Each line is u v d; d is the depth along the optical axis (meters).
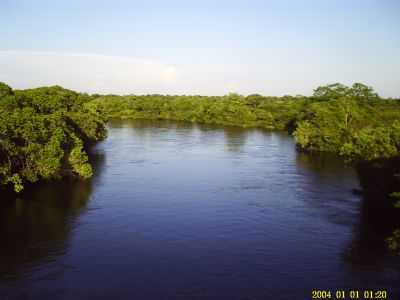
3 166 52.44
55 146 58.31
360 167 61.50
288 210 50.41
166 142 108.31
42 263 35.09
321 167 76.88
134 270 34.06
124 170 71.94
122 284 31.80
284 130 144.88
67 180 63.44
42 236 41.00
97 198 54.38
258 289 31.36
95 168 73.19
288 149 98.81
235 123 160.38
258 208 51.16
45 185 60.22
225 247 39.03
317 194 57.75
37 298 29.72
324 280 32.91
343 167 76.94
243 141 113.06
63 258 36.12
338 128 95.31
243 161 82.19
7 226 43.59
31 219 45.84
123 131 133.75
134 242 39.88
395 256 37.34
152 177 67.00
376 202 53.06
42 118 60.94
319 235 42.34
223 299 29.92
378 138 65.19
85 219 46.16
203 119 172.75
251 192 58.56
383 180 53.03
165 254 37.25
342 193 58.31
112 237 41.03
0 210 48.75
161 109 193.12
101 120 105.00
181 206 51.56
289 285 32.00
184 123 169.25
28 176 57.41
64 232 42.12
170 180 65.06
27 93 88.19
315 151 95.81
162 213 48.69
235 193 57.97
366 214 49.03
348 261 36.31
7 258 35.94
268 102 189.12
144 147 98.75
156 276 33.12
